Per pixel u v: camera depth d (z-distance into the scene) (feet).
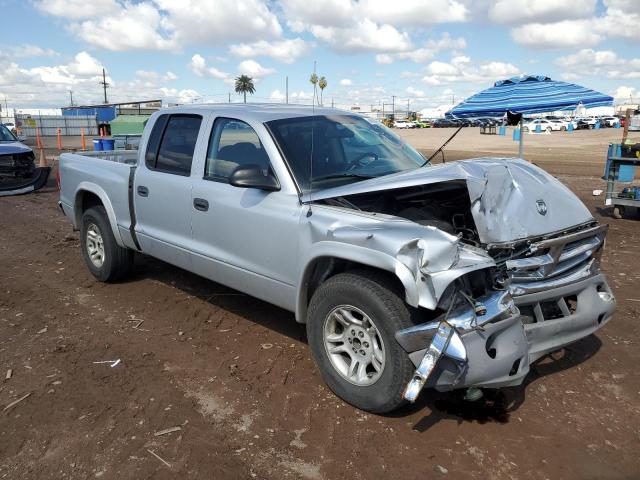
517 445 10.57
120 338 15.44
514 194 11.98
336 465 9.98
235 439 10.75
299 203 12.82
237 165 14.46
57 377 13.20
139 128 92.89
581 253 12.60
